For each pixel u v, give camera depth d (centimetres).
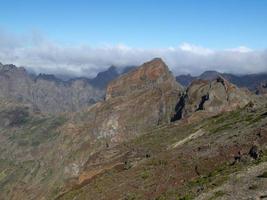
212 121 12581
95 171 14488
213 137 9812
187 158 8631
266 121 9200
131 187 8369
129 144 15362
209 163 7725
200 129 12138
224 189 5684
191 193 6181
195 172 7612
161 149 12269
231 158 7544
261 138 7750
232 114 12338
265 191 5125
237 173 6169
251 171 6053
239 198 5141
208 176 6919
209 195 5656
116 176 9856
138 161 11875
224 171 6688
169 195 6781
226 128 10531
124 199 7894
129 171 9888
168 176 7962
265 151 6856
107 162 14600
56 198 12725
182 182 7431
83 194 9769
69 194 10775
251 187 5384
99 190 9394
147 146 13425
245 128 9344
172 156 9481
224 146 8331
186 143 10794
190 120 15838
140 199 7481
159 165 9125
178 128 14762
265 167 6044
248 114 11356
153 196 7338
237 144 8044
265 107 11450
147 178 8538
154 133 15275
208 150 8562
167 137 13550
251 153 7125
